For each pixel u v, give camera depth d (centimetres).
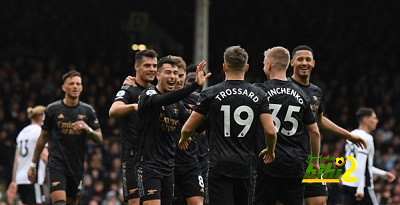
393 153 4125
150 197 1508
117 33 4928
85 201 3144
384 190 3338
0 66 4578
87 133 1953
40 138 1977
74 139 1958
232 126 1385
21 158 2288
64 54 4838
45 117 1959
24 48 4725
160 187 1529
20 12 4866
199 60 3219
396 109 4547
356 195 2194
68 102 1975
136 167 1548
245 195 1420
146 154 1531
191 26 5241
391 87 5000
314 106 1655
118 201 3184
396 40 5228
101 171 3259
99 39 4909
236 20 5203
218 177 1391
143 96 1506
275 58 1497
